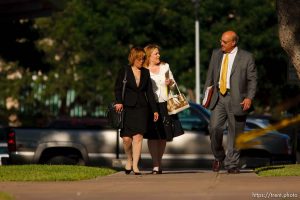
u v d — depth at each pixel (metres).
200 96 81.25
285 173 22.14
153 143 25.70
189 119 35.34
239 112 24.14
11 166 26.02
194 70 81.06
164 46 80.81
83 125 40.09
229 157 24.23
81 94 94.62
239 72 24.19
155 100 25.12
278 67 78.75
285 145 36.47
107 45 81.06
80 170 24.59
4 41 71.94
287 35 25.62
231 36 24.19
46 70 75.00
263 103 80.50
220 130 24.53
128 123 24.84
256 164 36.31
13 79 101.06
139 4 80.00
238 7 79.12
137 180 21.36
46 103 102.69
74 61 94.69
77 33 83.50
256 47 78.31
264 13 78.62
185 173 25.11
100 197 16.64
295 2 25.42
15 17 58.03
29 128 35.25
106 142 35.19
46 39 95.94
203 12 79.44
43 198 16.56
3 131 37.03
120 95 25.02
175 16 79.38
